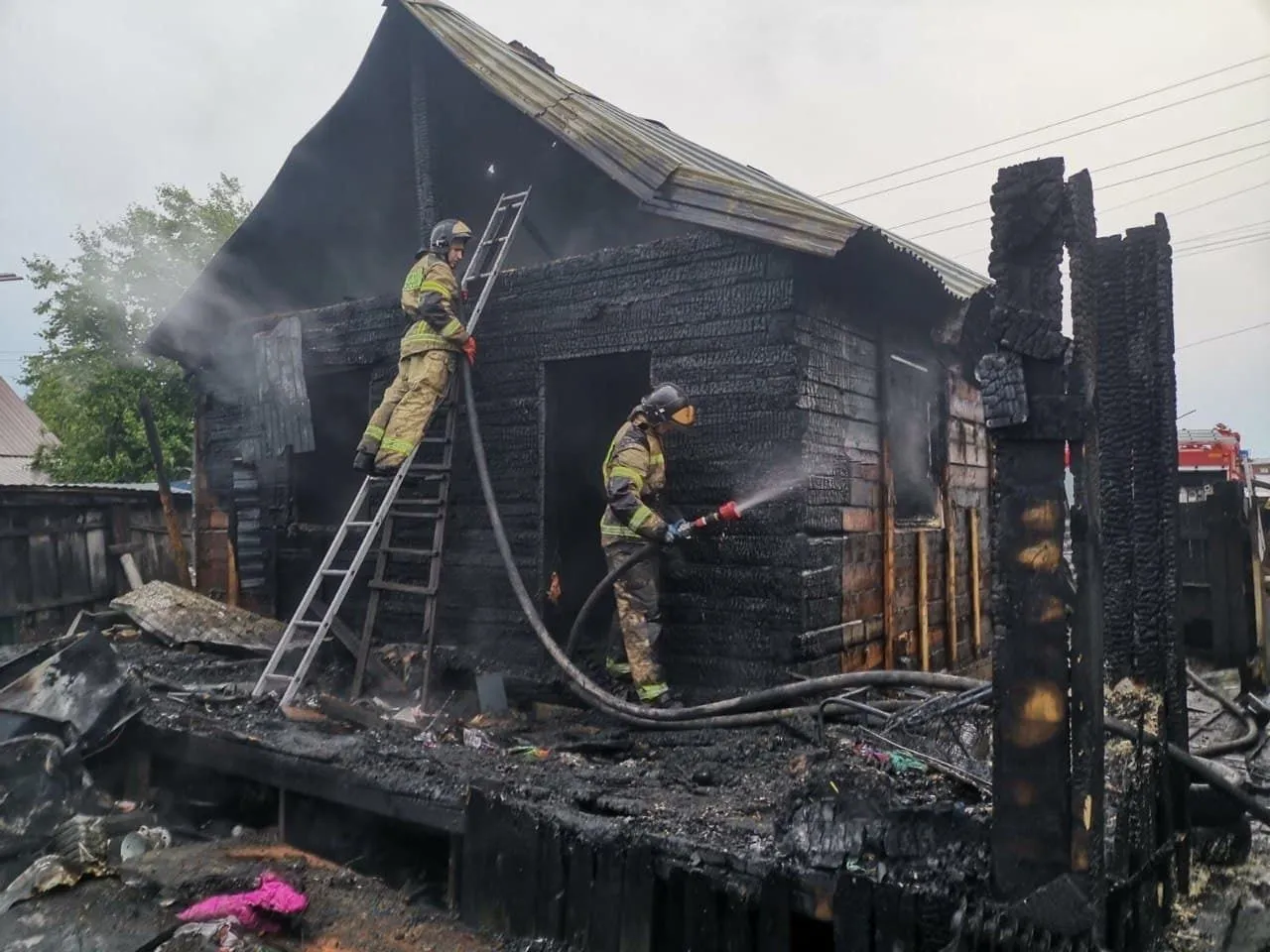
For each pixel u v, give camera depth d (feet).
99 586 29.50
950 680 12.62
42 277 54.60
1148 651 10.46
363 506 21.71
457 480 19.60
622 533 15.52
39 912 10.76
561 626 19.07
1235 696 18.34
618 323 17.44
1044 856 6.96
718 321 16.15
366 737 13.66
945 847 7.84
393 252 25.00
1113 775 8.68
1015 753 7.09
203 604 22.74
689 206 15.98
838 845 8.36
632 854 9.43
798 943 8.89
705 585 16.02
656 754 13.52
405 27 20.63
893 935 7.67
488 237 19.29
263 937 10.72
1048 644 6.96
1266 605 22.54
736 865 8.80
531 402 18.66
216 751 14.16
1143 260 10.41
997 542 7.18
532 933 10.22
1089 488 6.86
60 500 28.32
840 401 16.78
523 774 11.85
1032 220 6.90
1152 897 8.79
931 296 18.47
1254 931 9.37
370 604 17.46
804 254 15.07
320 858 13.30
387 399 17.33
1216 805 11.55
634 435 15.23
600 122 17.74
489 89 18.90
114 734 15.02
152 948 9.96
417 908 11.60
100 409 53.93
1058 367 6.86
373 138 22.79
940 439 21.74
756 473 15.62
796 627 15.05
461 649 19.21
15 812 13.99
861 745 11.46
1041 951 6.76
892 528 18.24
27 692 15.57
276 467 24.08
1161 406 10.35
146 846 13.76
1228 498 21.58
